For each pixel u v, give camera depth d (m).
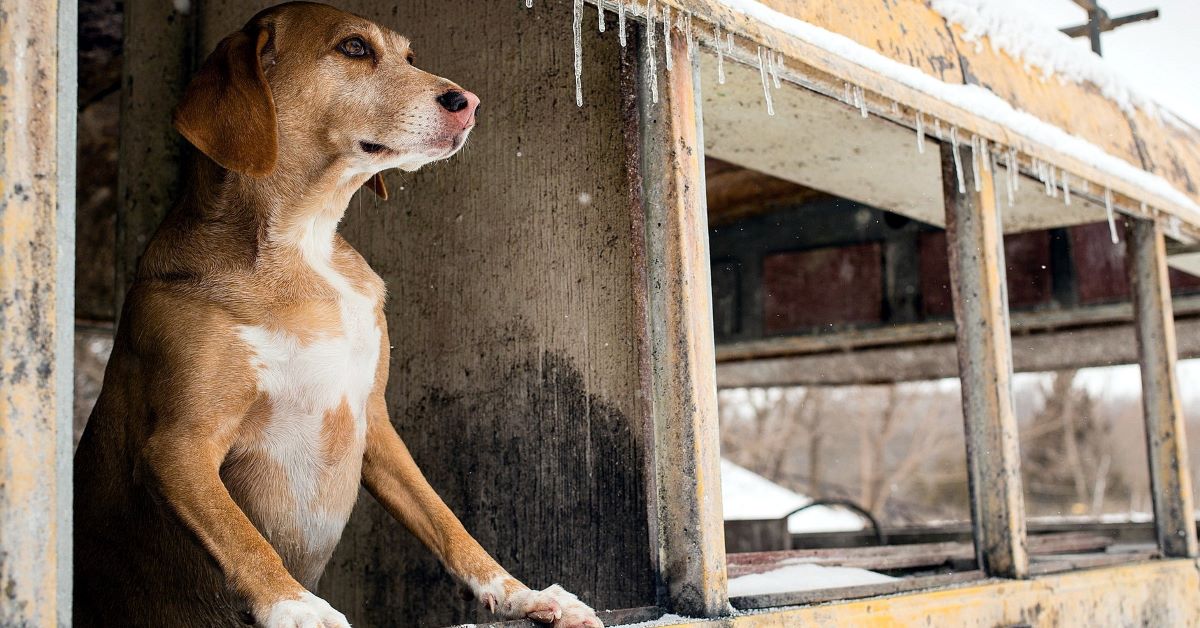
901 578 3.25
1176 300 5.90
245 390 2.29
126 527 2.43
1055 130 3.82
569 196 2.79
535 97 2.90
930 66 3.30
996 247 3.40
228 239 2.40
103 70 4.55
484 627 2.05
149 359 2.29
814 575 3.19
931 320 6.11
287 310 2.37
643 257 2.51
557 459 2.76
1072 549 5.00
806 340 6.56
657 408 2.42
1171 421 4.33
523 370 2.86
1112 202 4.16
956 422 21.77
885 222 6.32
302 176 2.47
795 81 2.78
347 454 2.48
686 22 2.44
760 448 19.75
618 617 2.24
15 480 1.36
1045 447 23.05
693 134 2.46
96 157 5.19
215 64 2.44
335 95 2.51
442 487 3.02
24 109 1.41
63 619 1.40
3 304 1.37
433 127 2.48
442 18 3.16
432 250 3.13
